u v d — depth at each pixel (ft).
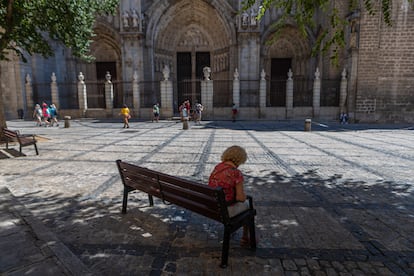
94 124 66.03
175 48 98.43
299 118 77.92
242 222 9.72
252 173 21.39
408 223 12.71
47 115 62.95
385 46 72.79
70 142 37.22
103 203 15.21
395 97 74.64
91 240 11.09
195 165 23.95
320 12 86.53
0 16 32.07
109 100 79.97
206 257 9.87
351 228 12.21
